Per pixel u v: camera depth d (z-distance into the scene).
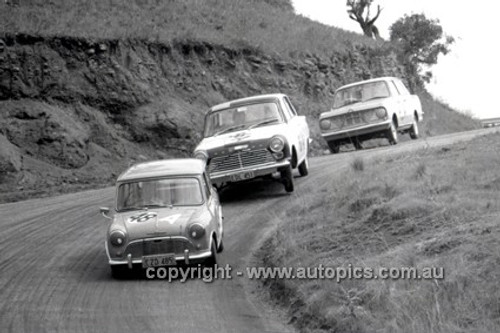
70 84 50.19
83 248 24.72
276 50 69.69
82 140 46.81
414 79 91.50
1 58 48.47
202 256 20.98
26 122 46.28
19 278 21.25
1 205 34.62
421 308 14.95
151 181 22.78
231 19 76.19
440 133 77.94
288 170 31.30
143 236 20.83
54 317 17.33
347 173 28.53
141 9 66.62
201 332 16.22
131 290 19.83
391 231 19.75
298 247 21.00
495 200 19.64
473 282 15.31
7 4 55.66
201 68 59.75
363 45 85.06
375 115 45.38
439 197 20.83
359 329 15.08
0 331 16.30
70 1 60.31
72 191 39.31
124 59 54.22
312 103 67.81
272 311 18.02
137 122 50.97
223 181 30.95
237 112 32.97
